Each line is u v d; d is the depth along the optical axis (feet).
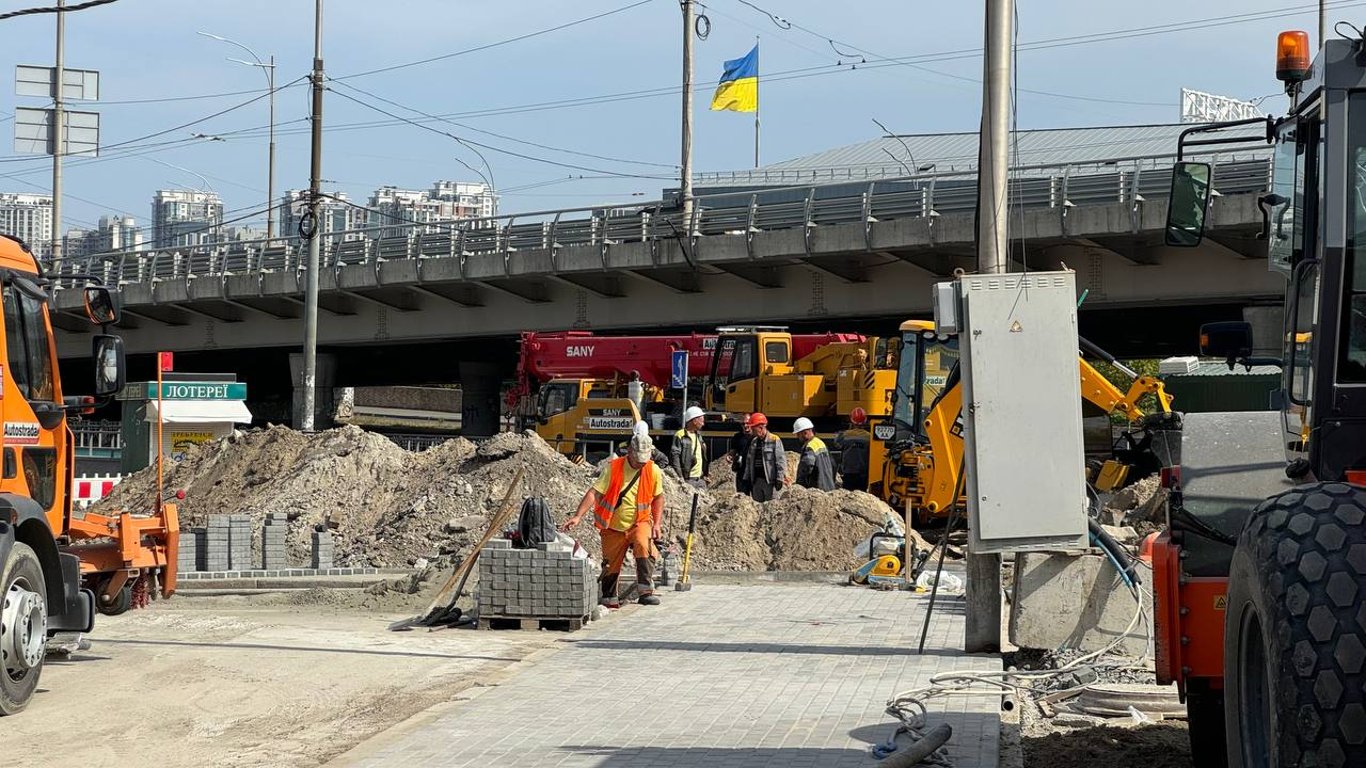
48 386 35.37
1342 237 20.16
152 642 40.73
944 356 77.51
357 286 154.30
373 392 294.05
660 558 55.88
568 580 42.86
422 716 30.19
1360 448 20.03
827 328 152.76
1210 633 23.02
